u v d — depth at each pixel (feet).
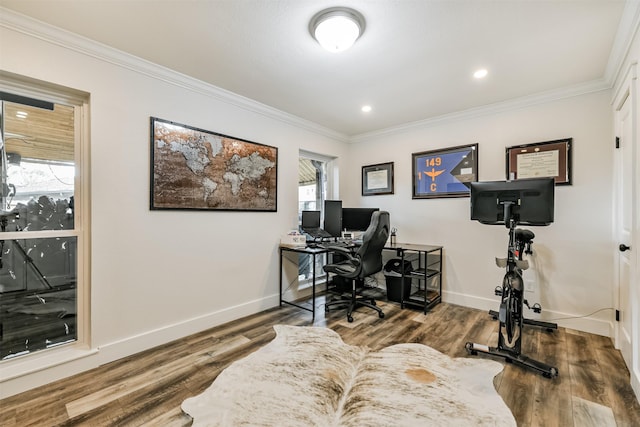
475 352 7.22
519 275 7.00
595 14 5.44
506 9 5.35
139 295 7.41
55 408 5.23
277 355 7.14
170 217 8.01
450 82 8.42
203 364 6.74
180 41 6.48
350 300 10.85
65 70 6.24
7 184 6.01
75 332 6.72
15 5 5.31
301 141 12.14
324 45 6.07
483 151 10.49
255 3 5.26
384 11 5.43
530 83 8.45
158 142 7.71
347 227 13.06
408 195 12.60
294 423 4.85
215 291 9.06
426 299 10.51
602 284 8.25
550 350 7.37
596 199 8.34
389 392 5.66
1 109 5.91
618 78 7.26
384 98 9.65
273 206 10.91
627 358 6.51
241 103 9.66
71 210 6.67
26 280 6.21
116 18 5.67
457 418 4.93
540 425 4.81
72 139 6.67
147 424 4.86
